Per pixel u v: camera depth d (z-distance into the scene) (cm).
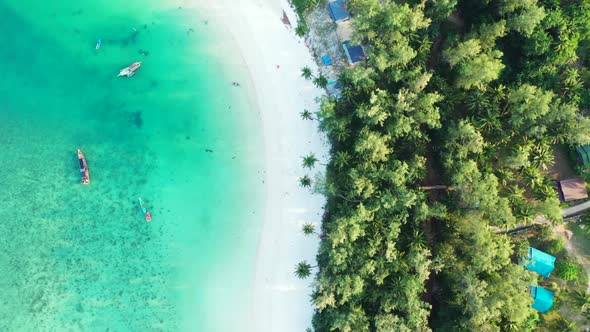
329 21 4762
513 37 4309
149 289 4709
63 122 4766
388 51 4178
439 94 4334
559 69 4344
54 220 4725
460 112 4503
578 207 4512
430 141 4531
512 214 4222
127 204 4762
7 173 4741
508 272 4106
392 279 4259
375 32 4200
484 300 4069
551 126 4316
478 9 4369
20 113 4769
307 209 4747
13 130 4766
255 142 4775
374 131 4209
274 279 4694
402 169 4112
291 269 4694
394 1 4544
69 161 4753
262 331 4656
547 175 4562
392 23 4025
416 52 4181
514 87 4306
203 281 4716
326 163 4728
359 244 4244
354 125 4447
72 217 4738
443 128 4394
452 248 4281
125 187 4766
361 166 4225
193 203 4769
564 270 4409
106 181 4762
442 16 4256
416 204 4222
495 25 4062
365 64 4366
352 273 4178
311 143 4766
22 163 4750
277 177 4762
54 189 4741
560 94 4325
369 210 4166
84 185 4750
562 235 4528
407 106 4119
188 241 4747
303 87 4772
